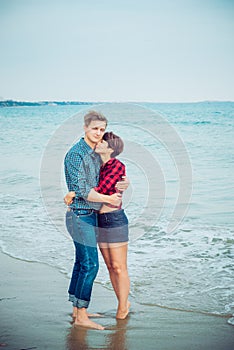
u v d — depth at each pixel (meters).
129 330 3.13
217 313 3.36
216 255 4.51
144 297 3.67
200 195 6.87
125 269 3.30
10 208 6.46
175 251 4.64
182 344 2.92
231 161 9.45
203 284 3.88
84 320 3.20
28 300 3.63
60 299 3.65
